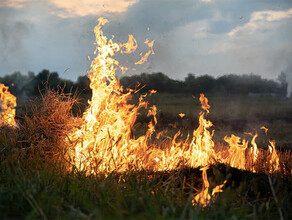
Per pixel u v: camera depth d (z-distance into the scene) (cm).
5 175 321
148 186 319
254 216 254
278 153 571
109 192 299
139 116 1170
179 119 1180
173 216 231
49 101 454
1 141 405
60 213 243
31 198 251
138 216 224
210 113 1407
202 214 246
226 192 267
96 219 228
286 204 285
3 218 232
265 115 1427
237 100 2188
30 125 421
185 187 352
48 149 411
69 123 442
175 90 2320
